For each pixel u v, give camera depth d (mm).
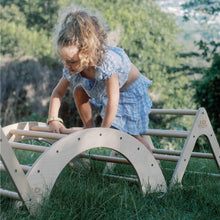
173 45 8031
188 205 2006
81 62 1921
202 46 7500
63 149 1736
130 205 1909
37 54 7543
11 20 8164
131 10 7715
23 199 1611
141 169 2074
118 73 2113
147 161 2105
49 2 8117
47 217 1644
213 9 7617
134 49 7340
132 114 2283
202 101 7172
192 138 2375
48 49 7547
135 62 7262
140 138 2434
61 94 2273
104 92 2232
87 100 2369
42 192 1671
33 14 8195
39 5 8133
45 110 7371
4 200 1962
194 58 7988
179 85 7793
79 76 2195
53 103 2223
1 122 7105
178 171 2301
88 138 1826
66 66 1969
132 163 2031
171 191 2166
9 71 7328
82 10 2055
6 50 7504
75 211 1750
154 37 7754
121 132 1968
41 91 7371
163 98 7625
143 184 2084
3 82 7219
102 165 2979
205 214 1854
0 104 7152
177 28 8102
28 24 8219
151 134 2541
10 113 7195
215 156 2559
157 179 2158
